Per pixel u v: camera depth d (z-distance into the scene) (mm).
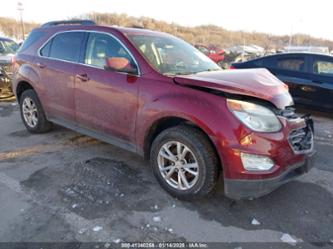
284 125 2723
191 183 2943
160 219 2744
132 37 3508
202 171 2812
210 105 2678
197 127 2887
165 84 2988
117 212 2826
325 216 2881
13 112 6355
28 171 3590
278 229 2670
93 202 2975
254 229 2660
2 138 4699
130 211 2848
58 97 4176
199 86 2783
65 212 2801
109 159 3965
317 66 6520
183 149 2945
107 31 3645
